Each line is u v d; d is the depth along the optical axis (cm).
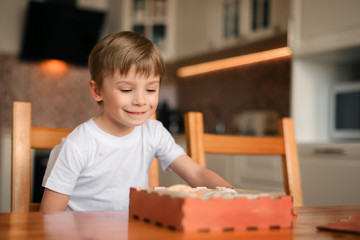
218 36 333
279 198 54
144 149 101
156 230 49
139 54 77
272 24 287
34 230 48
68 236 45
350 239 47
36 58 340
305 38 263
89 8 342
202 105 400
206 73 399
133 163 99
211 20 339
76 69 360
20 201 87
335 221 61
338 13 243
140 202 57
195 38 355
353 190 218
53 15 333
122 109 79
